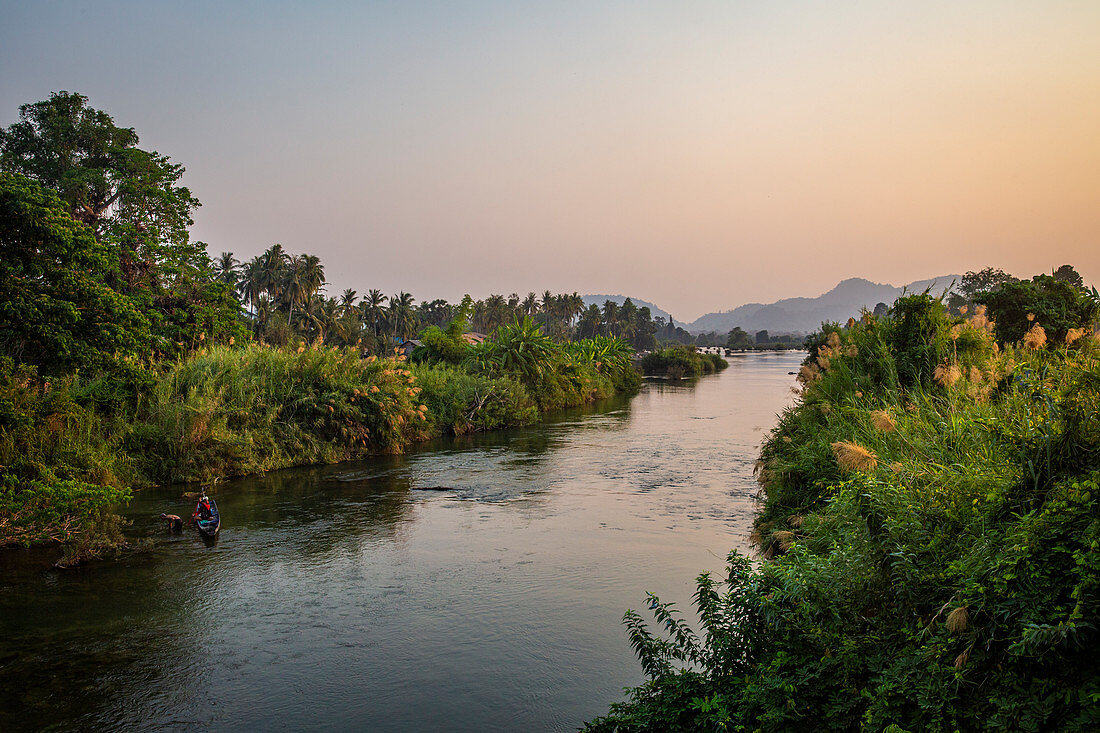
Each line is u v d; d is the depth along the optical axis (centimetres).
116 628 1063
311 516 1739
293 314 8081
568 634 1021
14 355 1823
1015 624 429
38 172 3112
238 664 943
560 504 1855
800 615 589
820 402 1526
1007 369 941
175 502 1881
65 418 1738
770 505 1360
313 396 2633
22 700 848
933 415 931
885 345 1522
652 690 639
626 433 3388
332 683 889
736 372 10081
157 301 3025
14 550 1441
